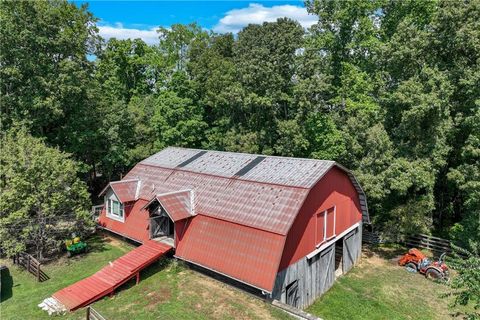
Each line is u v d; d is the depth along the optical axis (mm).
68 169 21547
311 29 34125
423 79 24312
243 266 16203
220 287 17281
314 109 30453
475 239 21547
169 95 35250
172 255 20078
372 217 28125
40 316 14844
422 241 26359
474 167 22375
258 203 17828
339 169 20750
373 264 23984
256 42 32781
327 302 18875
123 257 19078
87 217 22109
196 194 20438
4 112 27438
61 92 27906
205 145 36750
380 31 32156
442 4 24500
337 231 21188
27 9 27016
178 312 15133
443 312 17656
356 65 33625
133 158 33781
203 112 37812
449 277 21375
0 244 20109
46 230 20719
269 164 21047
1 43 26234
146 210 21766
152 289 17203
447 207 29578
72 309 15195
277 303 15422
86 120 30906
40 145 22109
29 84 27453
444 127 23391
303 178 18344
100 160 33844
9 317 14797
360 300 18969
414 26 26953
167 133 34750
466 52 24219
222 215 18109
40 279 18250
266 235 16125
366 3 31000
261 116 32500
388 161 24094
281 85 31672
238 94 31500
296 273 17250
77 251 21297
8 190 20125
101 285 16797
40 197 20219
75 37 30891
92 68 33219
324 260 19922
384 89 28125
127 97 48844
